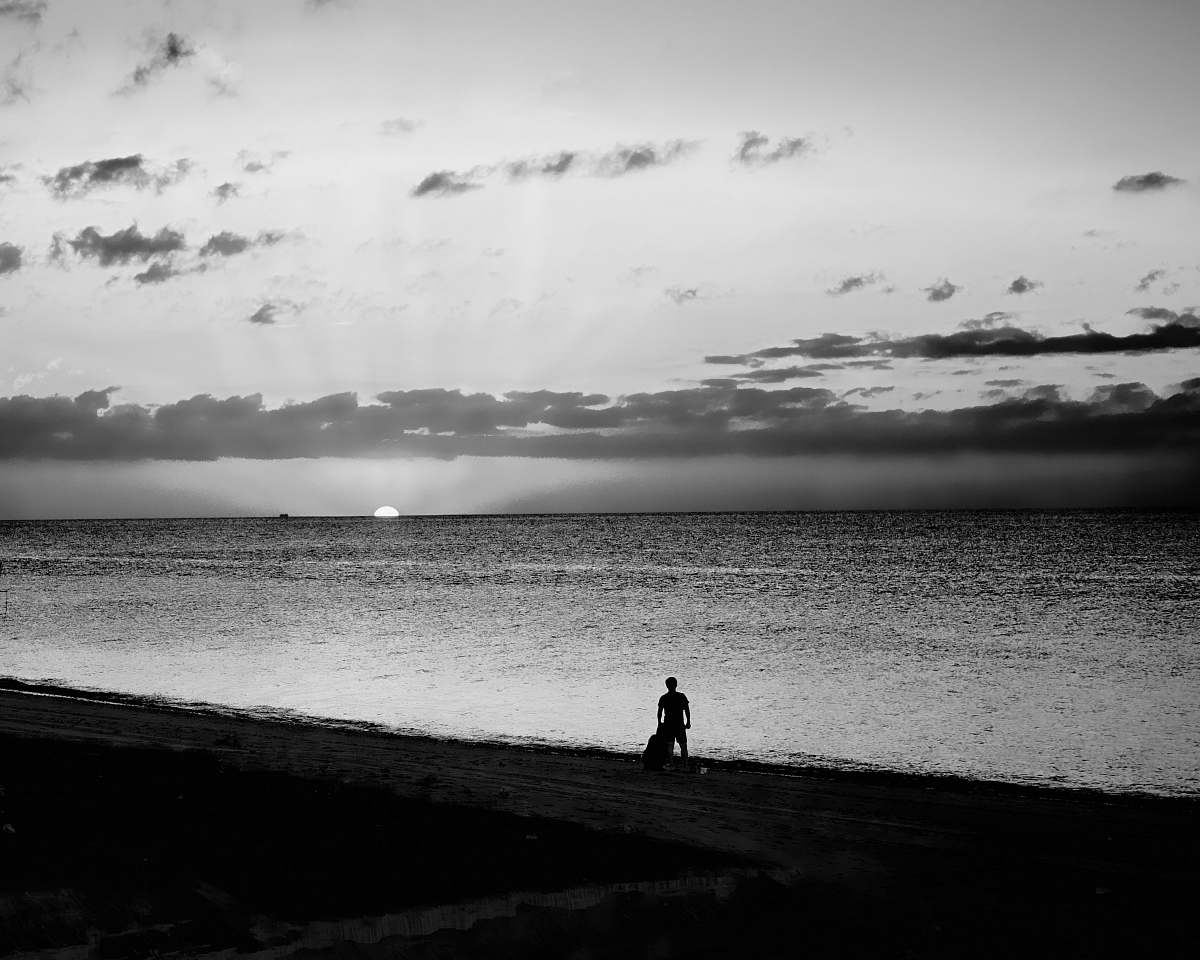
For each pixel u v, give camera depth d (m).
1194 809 19.30
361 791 17.38
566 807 17.59
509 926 11.71
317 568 107.75
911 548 134.38
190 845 13.84
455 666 39.62
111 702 31.59
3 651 44.44
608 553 132.75
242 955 10.71
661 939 11.84
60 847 13.45
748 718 29.25
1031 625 52.44
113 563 119.69
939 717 29.17
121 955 10.60
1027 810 18.34
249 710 30.47
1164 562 101.81
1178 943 12.02
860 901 13.23
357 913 11.92
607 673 37.78
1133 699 31.81
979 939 12.09
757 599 68.31
